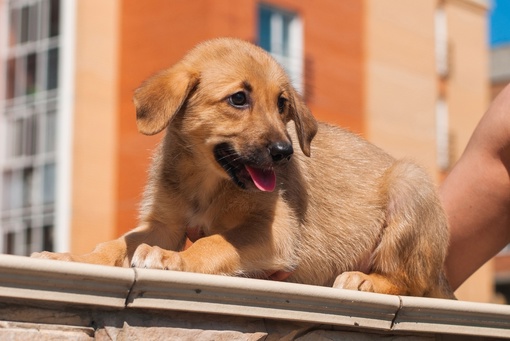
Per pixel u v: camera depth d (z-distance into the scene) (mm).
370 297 4617
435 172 31172
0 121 25672
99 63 24359
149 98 6301
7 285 3676
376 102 28406
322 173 6910
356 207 6910
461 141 32812
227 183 6371
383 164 7266
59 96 24781
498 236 6922
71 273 3775
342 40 27047
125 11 24109
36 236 25047
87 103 24391
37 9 25297
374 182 7062
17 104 25625
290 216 6367
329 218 6809
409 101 29828
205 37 22375
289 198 6484
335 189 6902
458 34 33125
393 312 4730
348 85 27172
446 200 6984
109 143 24188
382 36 28781
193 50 6844
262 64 6664
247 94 6496
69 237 24297
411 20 30094
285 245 6207
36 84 25297
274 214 6266
